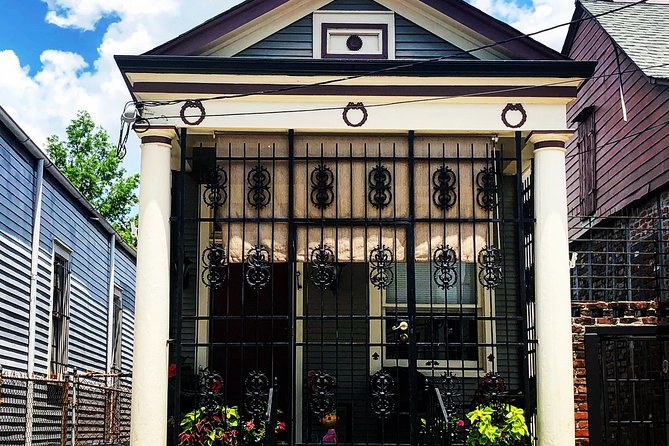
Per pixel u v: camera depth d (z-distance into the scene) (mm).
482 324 10688
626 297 13195
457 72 8789
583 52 16688
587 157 15922
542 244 8727
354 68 8750
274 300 10953
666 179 12281
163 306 8516
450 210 9062
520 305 8773
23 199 13133
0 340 12062
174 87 8812
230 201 9039
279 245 8953
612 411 12500
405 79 8836
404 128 8867
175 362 8633
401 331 9789
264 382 8648
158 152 8750
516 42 9094
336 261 8930
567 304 8594
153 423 8281
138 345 8406
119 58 8688
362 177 9094
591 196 15578
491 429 8391
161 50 8898
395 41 9352
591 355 9992
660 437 11352
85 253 17312
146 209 8625
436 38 9367
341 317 8750
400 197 9055
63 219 15531
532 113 8938
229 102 8844
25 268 13258
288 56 9297
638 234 13266
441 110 8906
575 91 8945
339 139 9180
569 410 8430
